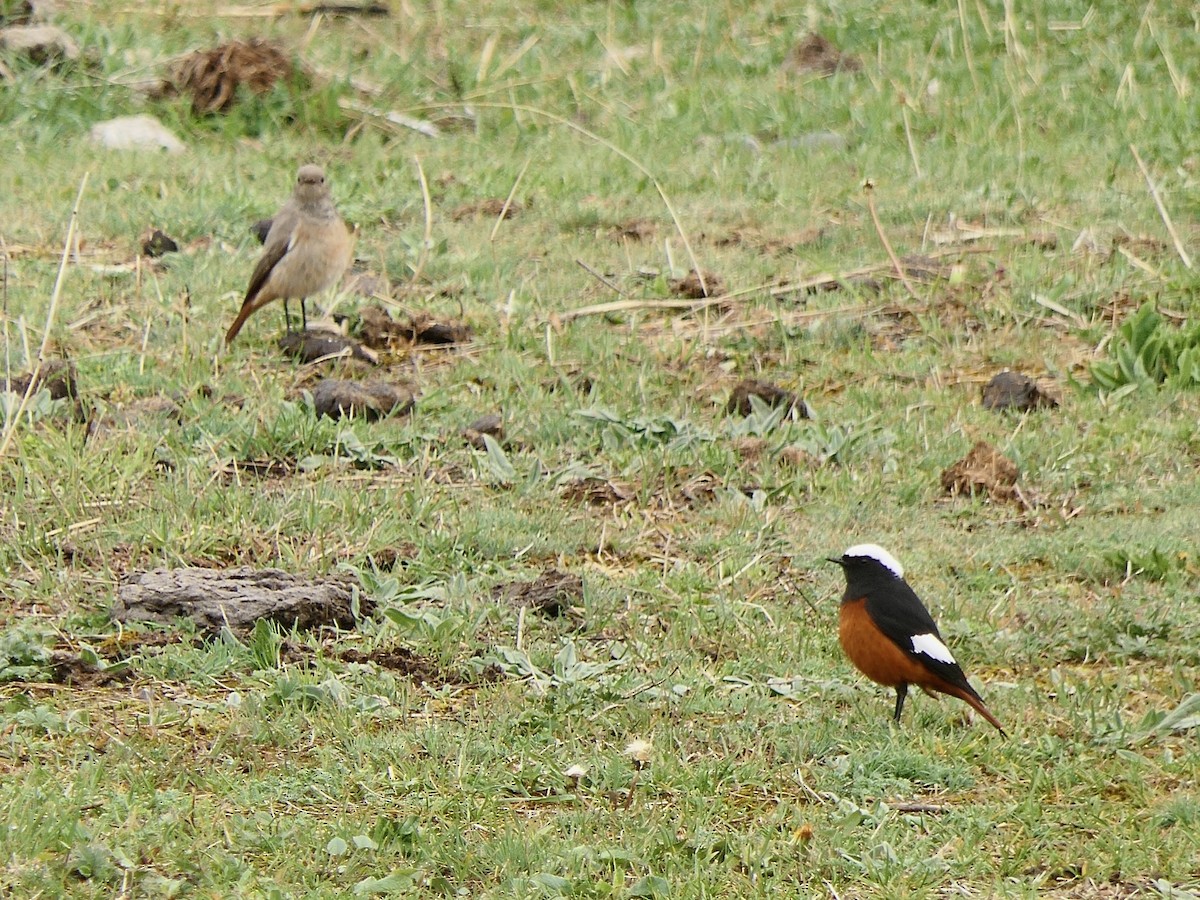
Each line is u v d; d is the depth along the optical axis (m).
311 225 14.54
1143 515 12.26
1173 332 15.16
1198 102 23.89
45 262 16.86
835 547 11.51
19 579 10.46
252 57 23.84
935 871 7.59
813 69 26.23
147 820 7.64
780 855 7.68
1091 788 8.48
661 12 28.77
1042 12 27.84
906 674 8.93
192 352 14.55
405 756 8.45
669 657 9.80
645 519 12.05
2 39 24.03
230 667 9.41
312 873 7.29
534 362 14.93
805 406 13.91
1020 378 14.28
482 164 21.81
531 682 9.44
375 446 12.81
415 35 27.55
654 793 8.28
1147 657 10.16
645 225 19.17
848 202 20.08
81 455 12.05
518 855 7.50
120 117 22.94
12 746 8.33
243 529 11.16
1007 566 11.42
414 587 10.54
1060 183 20.50
